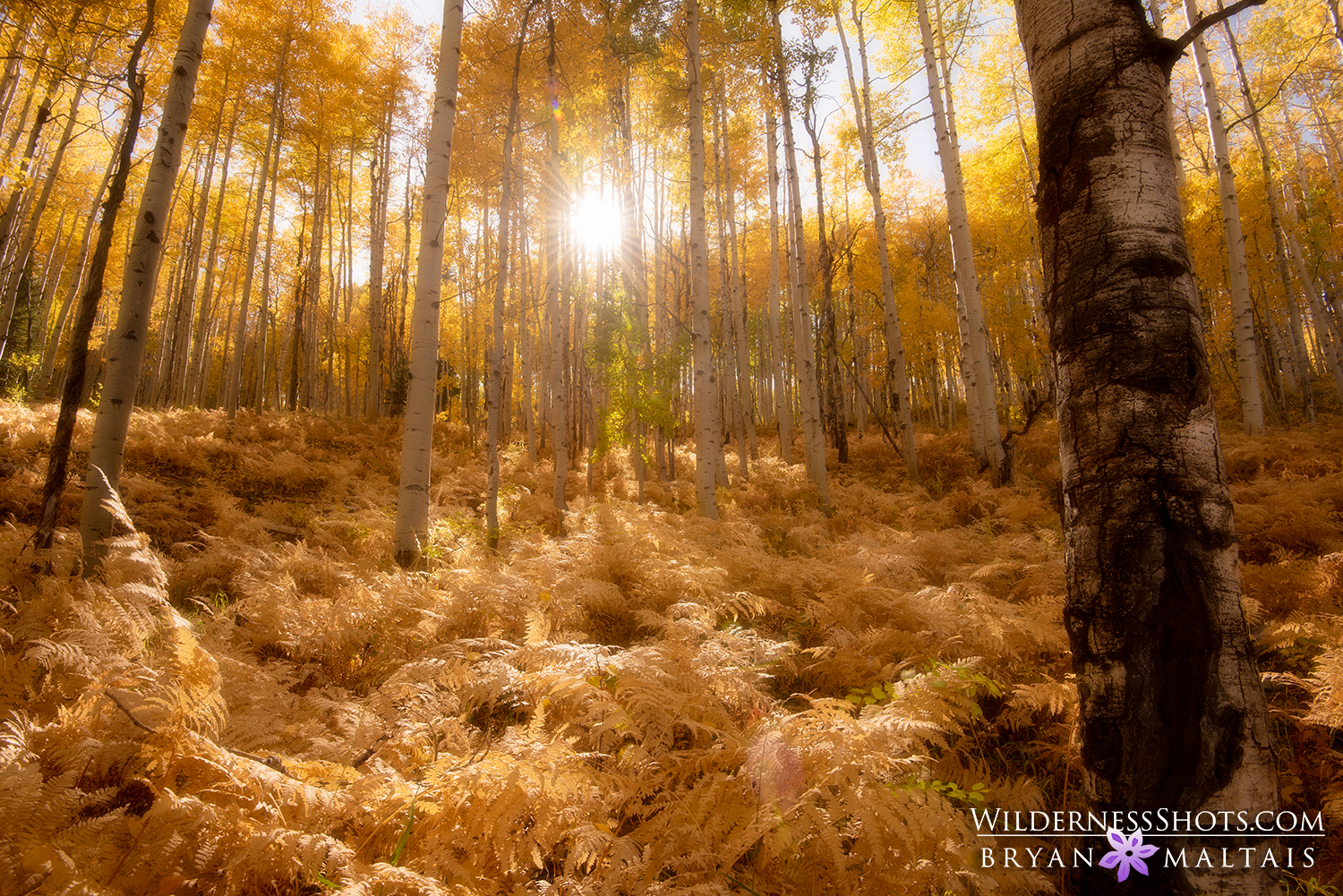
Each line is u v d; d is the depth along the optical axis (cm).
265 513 750
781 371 1595
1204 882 155
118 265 1852
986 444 1067
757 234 2300
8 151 1103
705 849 180
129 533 330
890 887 174
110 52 973
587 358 1342
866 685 319
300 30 1598
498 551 665
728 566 489
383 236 1995
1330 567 396
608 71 1173
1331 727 249
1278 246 1576
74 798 148
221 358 3259
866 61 1482
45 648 225
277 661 317
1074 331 193
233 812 162
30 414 941
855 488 1151
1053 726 270
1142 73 195
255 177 2103
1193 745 161
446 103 628
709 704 251
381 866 151
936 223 2173
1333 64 1494
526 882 173
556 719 262
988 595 397
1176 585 168
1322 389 2047
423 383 596
